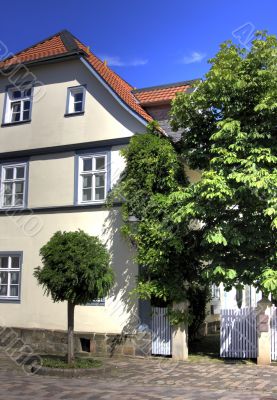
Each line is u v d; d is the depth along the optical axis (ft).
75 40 56.39
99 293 37.86
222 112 42.22
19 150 54.29
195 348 47.62
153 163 43.80
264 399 28.63
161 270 42.11
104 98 50.49
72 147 51.37
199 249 42.45
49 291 38.86
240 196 38.37
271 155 38.19
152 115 53.83
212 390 31.24
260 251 40.01
